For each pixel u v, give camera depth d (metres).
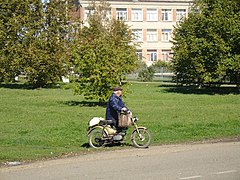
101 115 23.28
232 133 16.95
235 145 14.24
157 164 11.25
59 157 12.68
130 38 67.25
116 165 11.23
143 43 94.62
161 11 95.25
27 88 48.38
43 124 19.81
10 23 46.47
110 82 27.91
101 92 28.44
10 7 47.44
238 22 39.22
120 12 93.44
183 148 13.78
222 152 12.87
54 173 10.41
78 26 49.62
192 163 11.28
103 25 67.44
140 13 94.50
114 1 92.62
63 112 24.69
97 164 11.44
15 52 46.66
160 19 95.12
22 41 47.50
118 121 14.21
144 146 14.08
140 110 25.55
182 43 45.72
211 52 39.28
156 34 95.50
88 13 80.44
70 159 12.30
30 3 47.91
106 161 11.85
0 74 47.94
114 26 67.12
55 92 42.25
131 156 12.55
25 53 46.31
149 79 69.25
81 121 20.80
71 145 14.84
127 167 10.94
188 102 31.23
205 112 24.45
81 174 10.24
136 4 93.81
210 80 40.09
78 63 28.27
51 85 52.53
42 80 47.75
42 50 47.16
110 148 14.08
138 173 10.20
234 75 40.47
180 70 45.91
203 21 40.62
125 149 13.85
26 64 46.88
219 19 39.53
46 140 15.70
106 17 70.94
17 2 47.53
